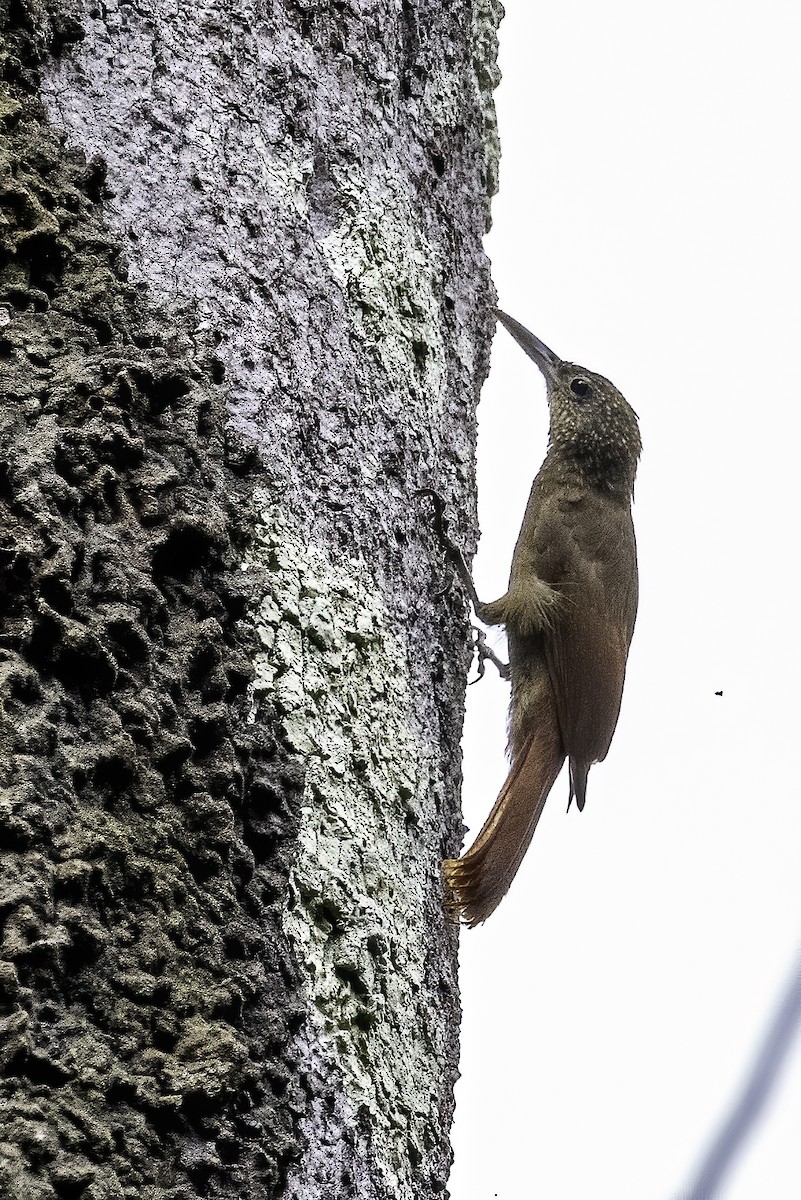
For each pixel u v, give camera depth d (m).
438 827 5.21
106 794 3.71
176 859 3.76
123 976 3.56
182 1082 3.54
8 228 4.23
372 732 4.74
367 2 5.57
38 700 3.66
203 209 4.68
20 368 4.07
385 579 5.00
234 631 4.20
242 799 4.05
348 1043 4.32
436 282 5.80
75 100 4.60
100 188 4.50
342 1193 4.12
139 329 4.39
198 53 4.84
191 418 4.26
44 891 3.45
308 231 5.01
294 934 4.18
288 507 4.58
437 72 6.10
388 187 5.48
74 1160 3.30
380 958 4.52
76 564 3.85
